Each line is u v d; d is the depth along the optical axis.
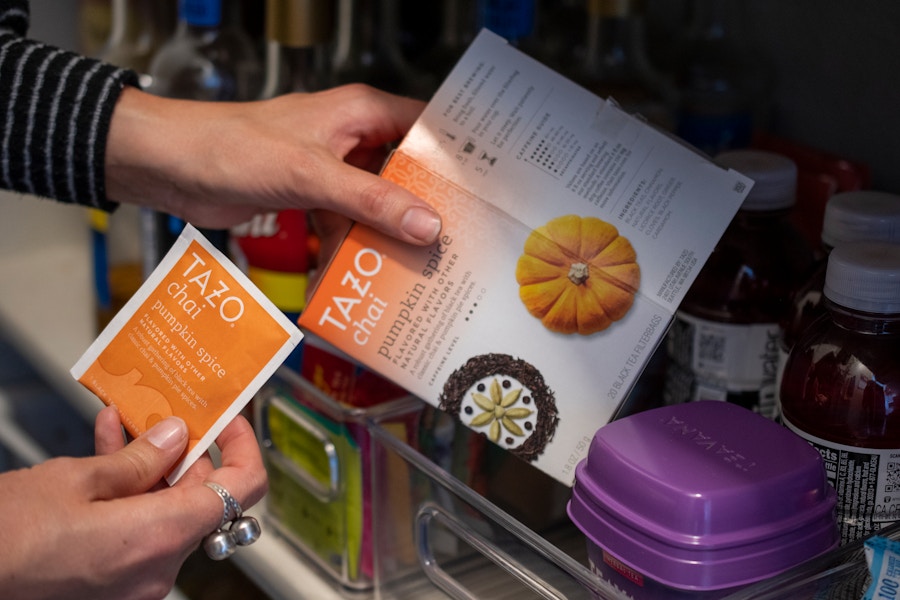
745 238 0.73
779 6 0.86
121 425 0.65
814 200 0.79
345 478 0.75
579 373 0.66
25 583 0.61
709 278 0.73
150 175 0.78
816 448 0.65
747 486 0.60
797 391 0.65
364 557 0.76
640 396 0.77
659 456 0.62
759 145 0.84
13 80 0.77
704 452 0.62
